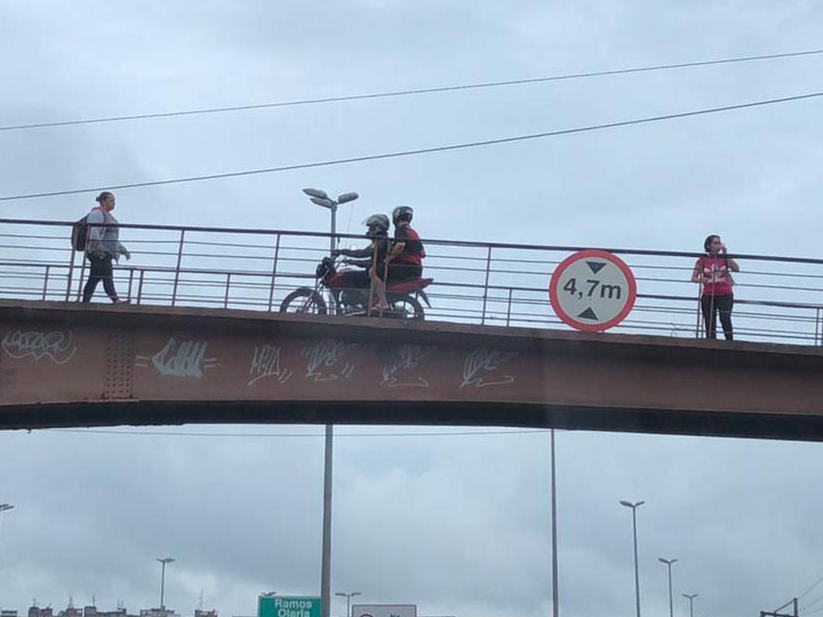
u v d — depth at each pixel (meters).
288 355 24.38
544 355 24.72
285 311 24.84
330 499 36.66
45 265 24.55
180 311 23.98
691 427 26.16
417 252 24.92
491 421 25.98
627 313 24.50
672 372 24.84
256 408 25.53
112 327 24.27
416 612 47.16
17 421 25.66
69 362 24.08
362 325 23.98
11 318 24.11
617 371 24.77
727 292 24.97
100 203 24.88
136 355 24.20
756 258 25.25
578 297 24.56
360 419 25.89
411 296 24.94
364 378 24.34
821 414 24.75
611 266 24.62
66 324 24.22
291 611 45.62
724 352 24.61
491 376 24.53
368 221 25.48
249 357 24.33
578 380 24.67
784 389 24.86
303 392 24.22
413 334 24.30
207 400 24.08
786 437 26.42
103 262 24.55
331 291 25.22
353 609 47.34
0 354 24.05
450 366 24.50
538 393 24.53
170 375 24.16
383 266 25.12
